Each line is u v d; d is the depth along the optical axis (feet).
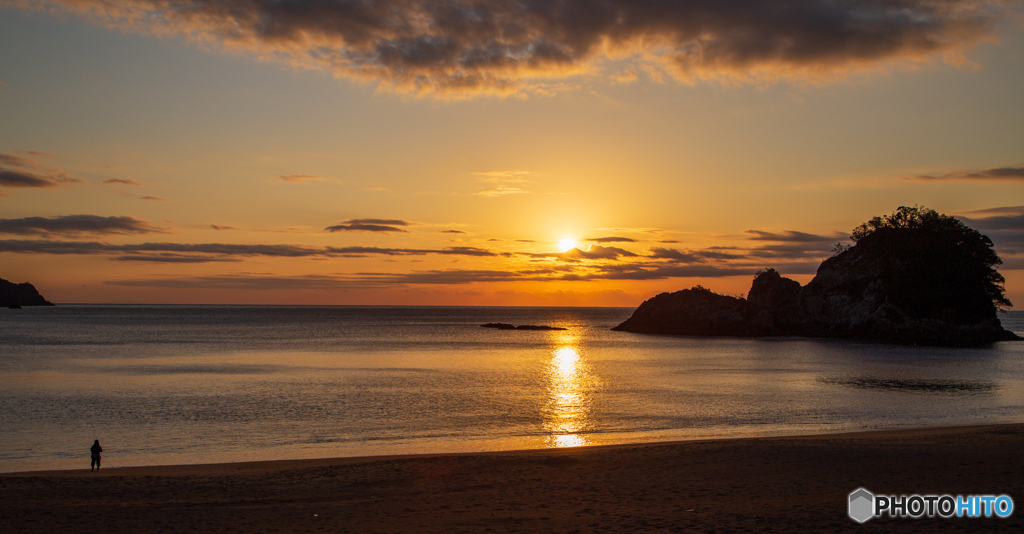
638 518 53.93
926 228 428.56
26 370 220.43
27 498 64.08
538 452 87.56
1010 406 145.07
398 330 574.15
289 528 52.60
